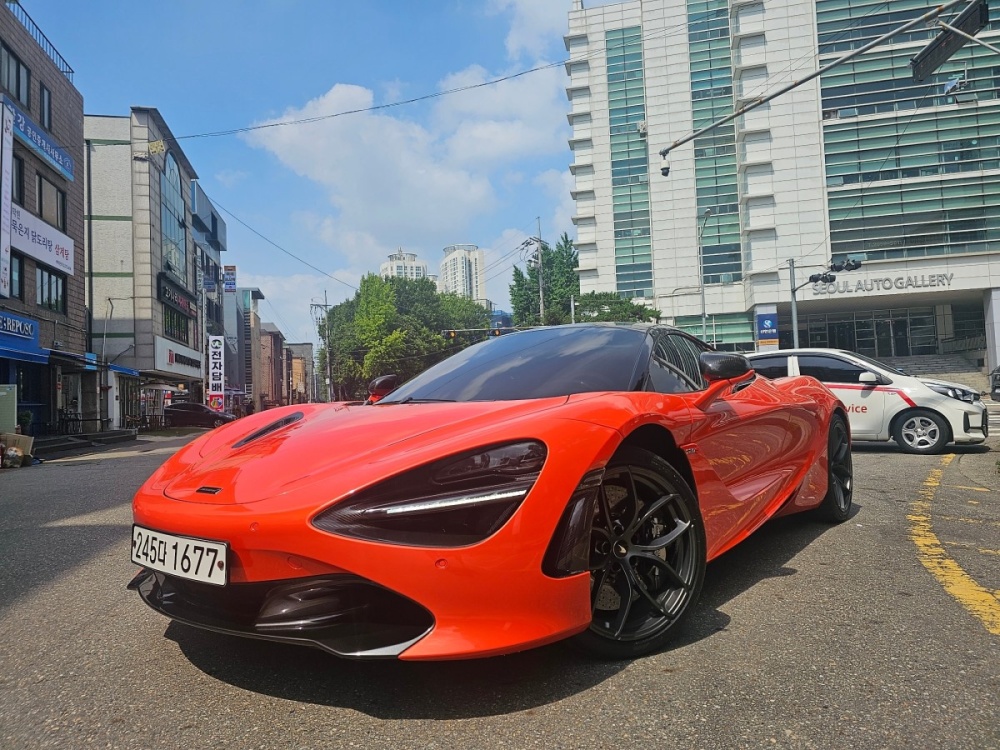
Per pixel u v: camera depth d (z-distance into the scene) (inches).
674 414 95.0
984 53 1616.6
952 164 1633.9
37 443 612.7
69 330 812.0
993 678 78.3
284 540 70.6
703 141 2042.3
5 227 624.7
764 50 1768.0
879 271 1656.0
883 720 69.1
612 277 2095.2
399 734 68.3
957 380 1476.4
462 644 68.5
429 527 70.5
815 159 1727.4
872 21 1705.2
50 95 782.5
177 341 1371.8
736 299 1977.1
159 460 451.5
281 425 108.8
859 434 323.6
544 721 70.2
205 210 1691.7
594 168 2126.0
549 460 74.3
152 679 83.0
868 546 141.0
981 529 156.6
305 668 84.8
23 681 84.0
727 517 108.7
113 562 146.1
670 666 83.1
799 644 89.4
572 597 74.5
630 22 2111.2
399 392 120.2
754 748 64.2
